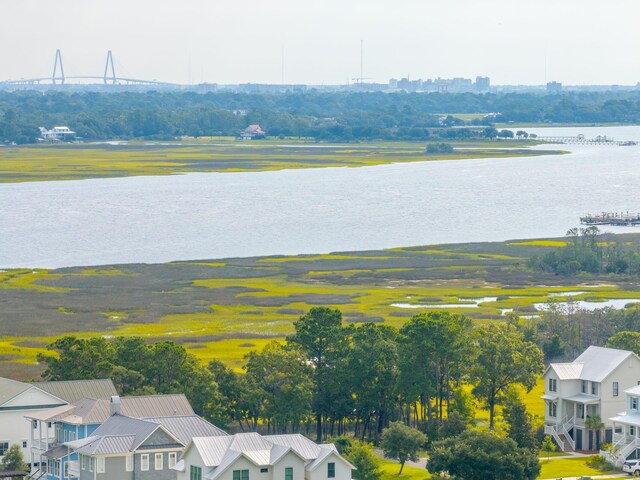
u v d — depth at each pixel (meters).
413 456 182.38
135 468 158.75
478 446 174.25
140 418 170.38
